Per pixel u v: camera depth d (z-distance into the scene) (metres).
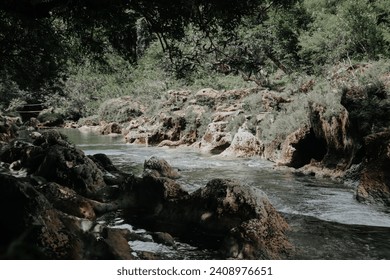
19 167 11.45
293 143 12.46
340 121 10.82
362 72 15.29
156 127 21.66
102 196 8.16
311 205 7.72
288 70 29.69
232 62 9.81
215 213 6.23
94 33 10.05
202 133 20.36
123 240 5.14
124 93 41.69
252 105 19.48
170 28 7.94
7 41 11.98
